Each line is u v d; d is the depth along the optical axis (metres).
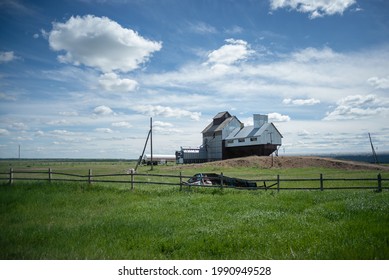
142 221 11.66
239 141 79.69
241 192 19.22
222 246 8.51
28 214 13.77
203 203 15.76
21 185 20.55
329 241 8.23
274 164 60.25
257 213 12.81
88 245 8.72
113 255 7.91
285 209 14.02
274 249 8.01
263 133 74.44
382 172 42.56
